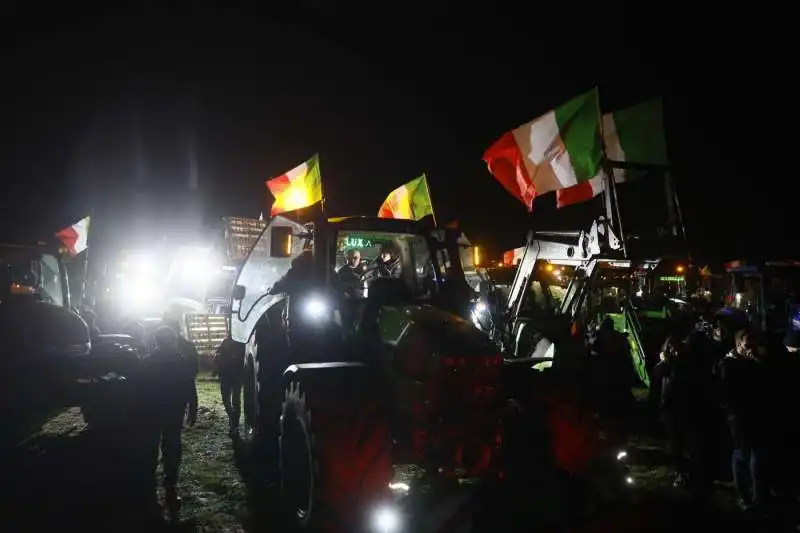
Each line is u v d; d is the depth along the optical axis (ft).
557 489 17.25
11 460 24.02
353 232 21.07
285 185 32.27
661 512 18.54
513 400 17.75
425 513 17.95
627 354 23.99
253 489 21.11
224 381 28.50
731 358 19.04
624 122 28.19
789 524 17.69
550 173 27.04
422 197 33.65
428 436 16.33
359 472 15.84
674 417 20.61
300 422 17.13
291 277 20.75
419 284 21.93
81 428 28.55
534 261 29.37
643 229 25.96
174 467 21.07
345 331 19.10
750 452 18.70
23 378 25.32
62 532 17.72
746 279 41.57
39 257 32.65
